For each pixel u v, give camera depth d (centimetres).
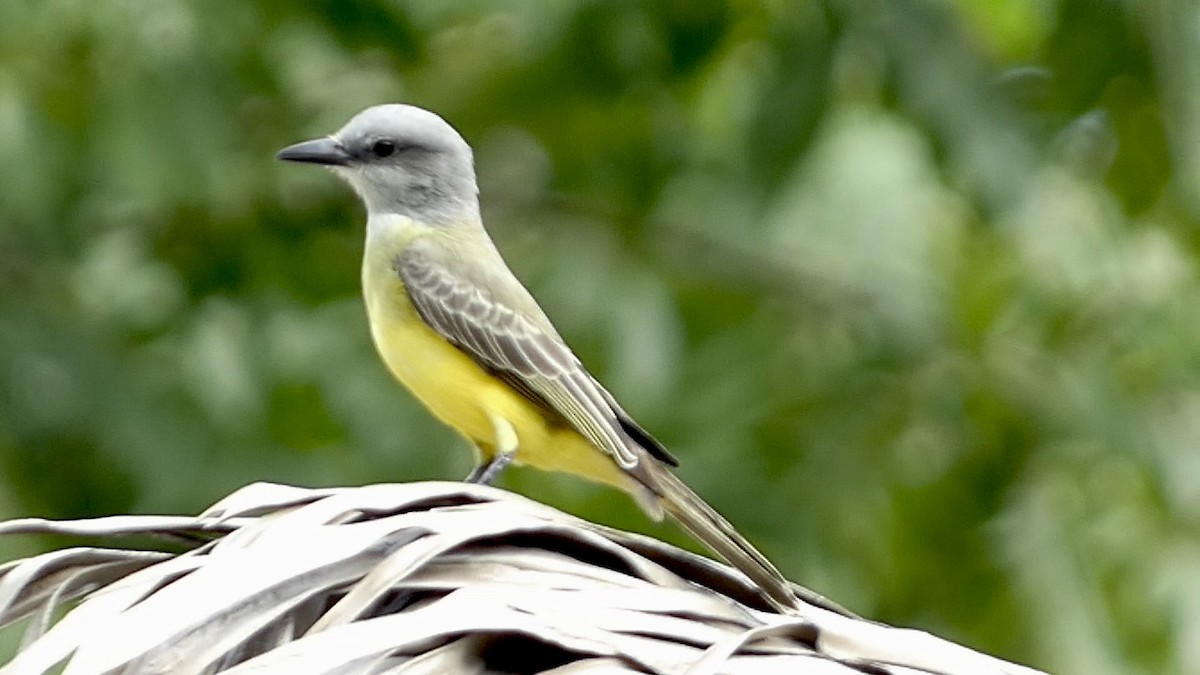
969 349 1438
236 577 514
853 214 1471
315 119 1433
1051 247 1442
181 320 1370
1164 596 1306
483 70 1452
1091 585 1322
